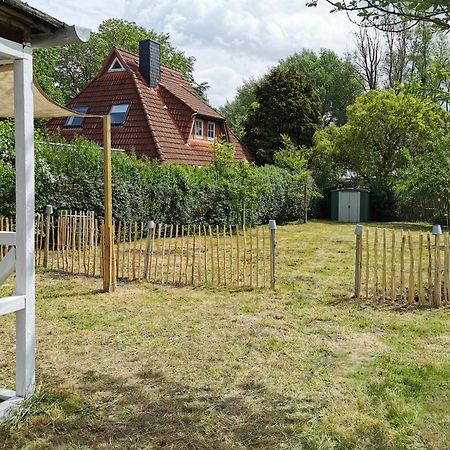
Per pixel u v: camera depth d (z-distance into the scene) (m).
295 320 7.19
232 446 3.73
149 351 5.84
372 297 8.54
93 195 13.84
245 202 19.16
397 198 25.75
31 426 3.97
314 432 3.92
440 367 5.32
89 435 3.88
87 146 14.07
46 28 4.14
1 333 6.40
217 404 4.45
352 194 26.03
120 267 10.70
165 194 16.38
